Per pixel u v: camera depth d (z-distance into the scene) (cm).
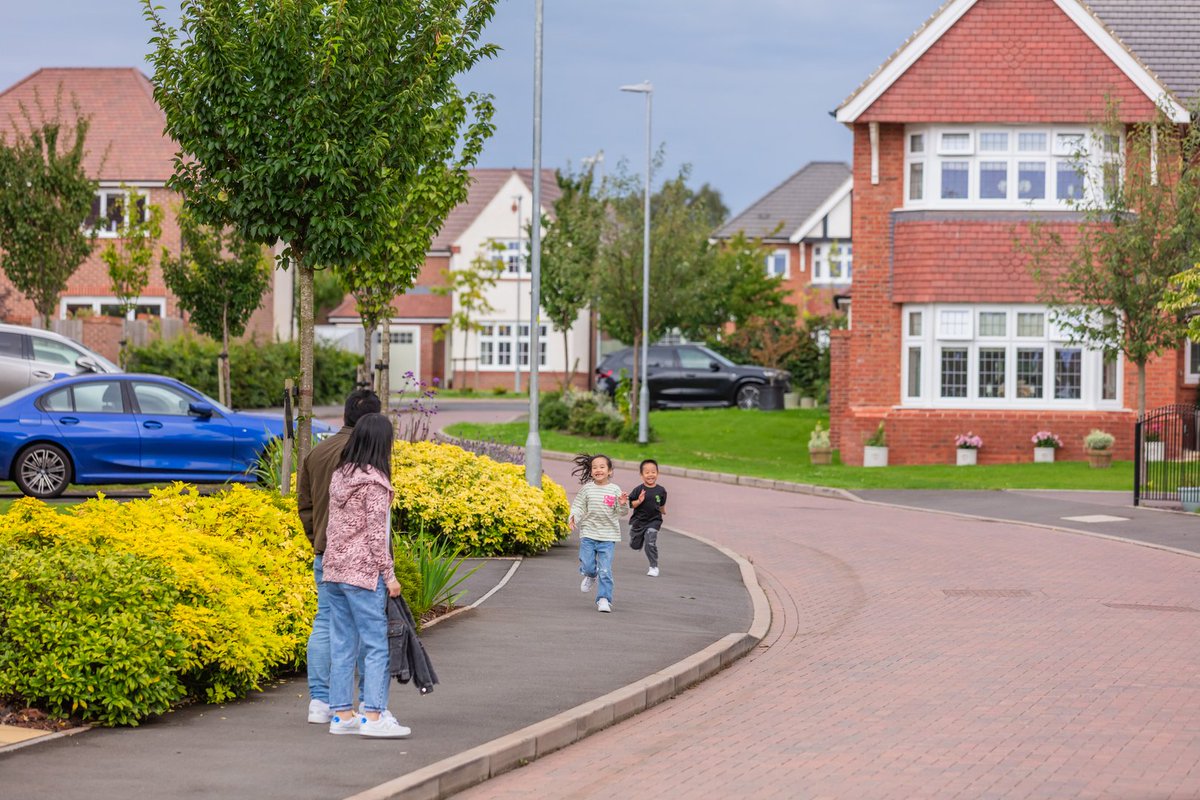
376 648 840
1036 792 767
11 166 3244
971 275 3262
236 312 3409
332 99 1298
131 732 834
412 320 6319
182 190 1354
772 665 1172
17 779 720
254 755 787
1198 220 2794
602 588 1364
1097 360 3266
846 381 3419
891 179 3322
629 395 4400
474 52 1498
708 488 2856
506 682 1012
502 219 6375
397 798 709
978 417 3269
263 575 1031
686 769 820
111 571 875
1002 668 1153
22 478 1897
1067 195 3262
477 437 3578
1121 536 2144
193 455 1953
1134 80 3225
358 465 842
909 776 802
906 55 3262
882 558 1886
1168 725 941
